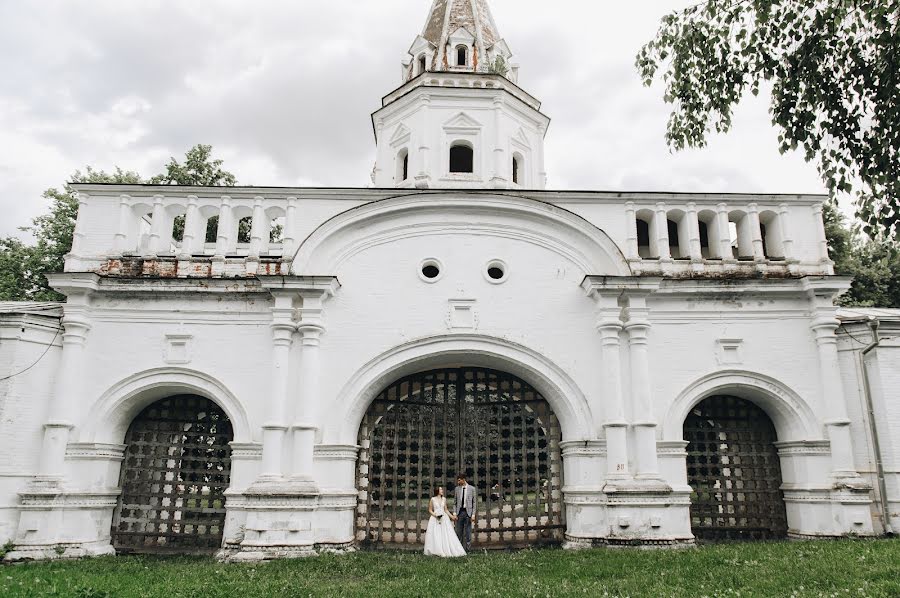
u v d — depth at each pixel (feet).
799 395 49.32
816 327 50.14
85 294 48.70
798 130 28.86
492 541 50.47
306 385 47.44
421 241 52.13
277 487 44.88
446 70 67.56
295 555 43.45
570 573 34.81
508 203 52.08
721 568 34.27
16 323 46.19
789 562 34.37
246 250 59.26
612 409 47.83
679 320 50.75
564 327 50.60
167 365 48.65
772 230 54.95
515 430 52.70
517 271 51.78
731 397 53.06
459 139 64.54
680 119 32.60
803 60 28.22
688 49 31.27
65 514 45.37
